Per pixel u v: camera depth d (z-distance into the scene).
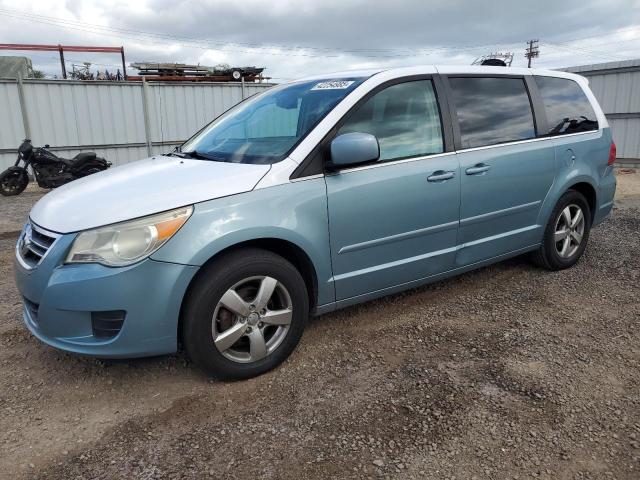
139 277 2.66
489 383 2.97
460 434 2.54
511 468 2.31
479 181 3.90
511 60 4.77
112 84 14.80
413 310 3.99
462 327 3.70
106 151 15.10
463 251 3.95
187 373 3.13
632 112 14.51
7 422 2.69
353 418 2.68
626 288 4.43
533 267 4.93
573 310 3.99
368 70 3.75
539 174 4.35
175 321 2.78
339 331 3.65
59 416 2.74
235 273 2.88
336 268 3.30
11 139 13.88
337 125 3.28
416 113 3.67
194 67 21.59
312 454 2.42
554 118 4.59
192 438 2.54
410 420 2.65
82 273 2.65
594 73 15.04
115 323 2.71
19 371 3.18
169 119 15.72
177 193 2.82
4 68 17.42
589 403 2.78
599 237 6.09
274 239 3.01
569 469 2.30
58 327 2.75
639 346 3.41
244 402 2.84
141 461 2.39
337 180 3.22
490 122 4.09
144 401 2.86
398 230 3.52
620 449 2.43
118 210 2.73
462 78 4.00
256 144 3.45
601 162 4.96
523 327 3.69
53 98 14.17
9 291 4.61
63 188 3.39
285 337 3.14
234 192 2.89
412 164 3.55
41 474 2.32
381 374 3.09
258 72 21.73
